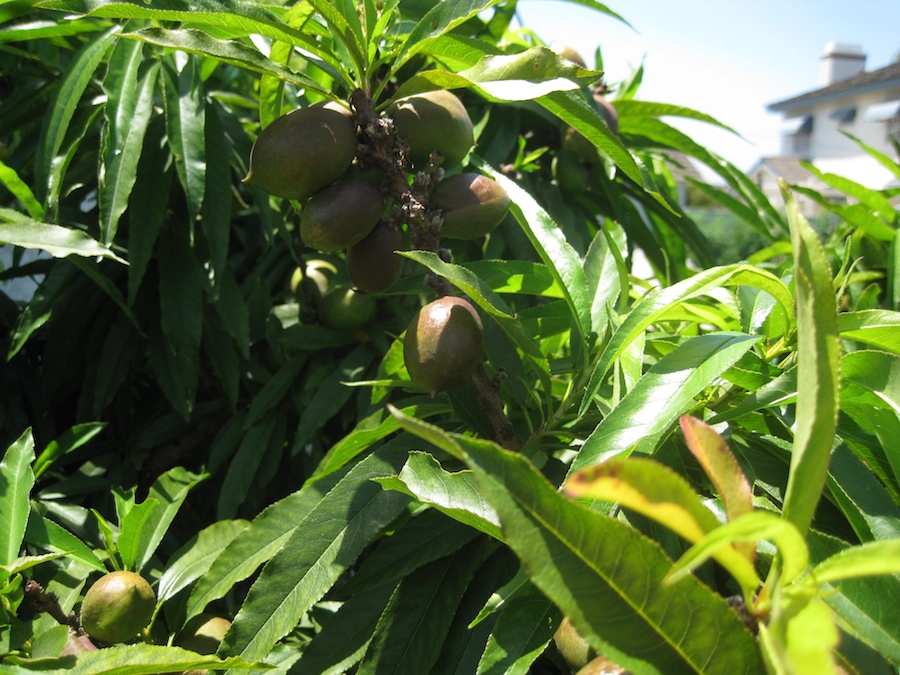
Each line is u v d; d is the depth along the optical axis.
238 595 0.52
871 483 0.31
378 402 0.50
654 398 0.30
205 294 0.63
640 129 0.71
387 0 0.38
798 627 0.19
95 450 0.61
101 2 0.38
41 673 0.32
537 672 0.40
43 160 0.51
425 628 0.35
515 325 0.35
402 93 0.38
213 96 0.68
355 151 0.36
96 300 0.62
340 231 0.35
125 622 0.36
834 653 0.23
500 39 0.67
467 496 0.29
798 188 0.63
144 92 0.55
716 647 0.21
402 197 0.36
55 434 0.61
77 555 0.41
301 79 0.37
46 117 0.52
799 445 0.20
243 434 0.59
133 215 0.56
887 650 0.24
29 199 0.48
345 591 0.36
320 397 0.56
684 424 0.23
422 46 0.37
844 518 0.35
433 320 0.34
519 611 0.30
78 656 0.32
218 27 0.40
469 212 0.38
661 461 0.34
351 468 0.39
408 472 0.29
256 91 0.83
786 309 0.32
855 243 0.62
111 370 0.59
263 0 0.57
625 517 0.31
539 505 0.21
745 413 0.33
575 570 0.21
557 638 0.32
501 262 0.45
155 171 0.58
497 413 0.38
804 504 0.21
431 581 0.36
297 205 0.44
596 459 0.29
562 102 0.38
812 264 0.21
